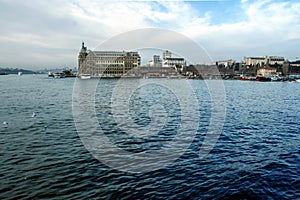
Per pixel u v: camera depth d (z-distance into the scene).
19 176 14.40
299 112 38.53
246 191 12.80
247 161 17.03
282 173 15.01
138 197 12.29
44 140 21.67
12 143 20.67
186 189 13.07
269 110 40.47
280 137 23.33
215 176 14.62
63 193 12.60
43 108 41.38
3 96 62.34
